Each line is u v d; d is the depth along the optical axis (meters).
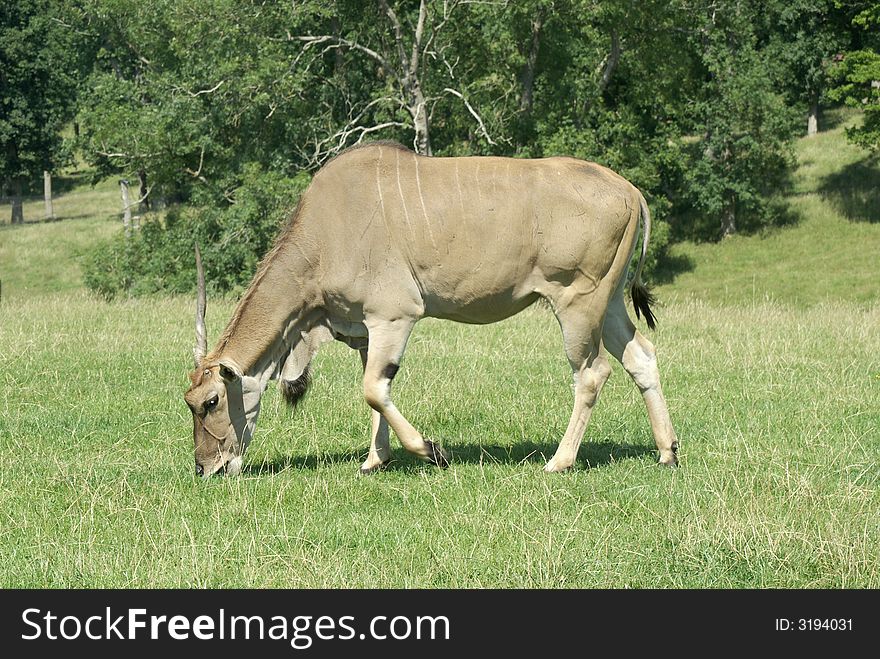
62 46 59.09
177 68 40.25
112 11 41.53
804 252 45.19
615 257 9.62
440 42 37.72
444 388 12.96
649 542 7.77
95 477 9.46
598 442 10.75
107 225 54.88
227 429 9.61
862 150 53.66
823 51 53.78
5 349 15.42
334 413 11.91
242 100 35.81
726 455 9.90
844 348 15.88
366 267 9.52
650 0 37.97
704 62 45.31
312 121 37.19
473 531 7.98
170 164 37.25
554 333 17.58
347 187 9.59
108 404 12.23
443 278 9.55
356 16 37.34
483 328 18.17
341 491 9.12
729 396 12.55
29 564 7.56
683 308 22.80
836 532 7.56
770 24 54.31
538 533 7.84
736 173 46.34
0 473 9.57
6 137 57.00
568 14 37.50
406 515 8.50
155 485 9.27
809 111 58.16
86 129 39.19
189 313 20.50
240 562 7.59
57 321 18.86
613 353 10.03
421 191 9.49
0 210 62.22
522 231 9.45
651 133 48.22
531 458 10.17
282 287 9.67
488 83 36.38
